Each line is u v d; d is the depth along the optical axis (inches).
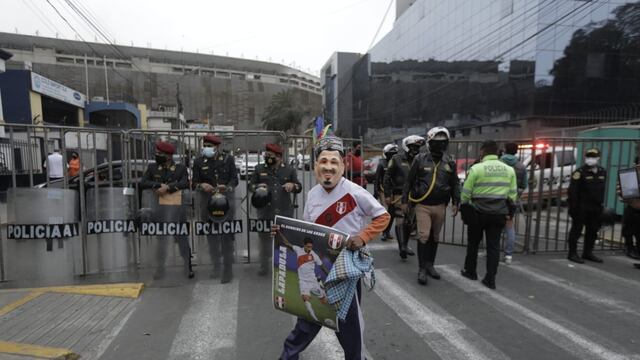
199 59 4507.9
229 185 206.4
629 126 351.3
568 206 242.1
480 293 185.6
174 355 127.1
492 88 1422.2
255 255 232.1
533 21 1214.9
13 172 194.7
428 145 201.5
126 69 3887.8
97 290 181.2
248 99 4542.3
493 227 190.5
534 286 195.2
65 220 198.4
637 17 1206.3
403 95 2288.4
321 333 142.3
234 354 128.1
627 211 247.4
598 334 142.5
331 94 3587.6
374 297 180.5
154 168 205.8
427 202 199.2
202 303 171.8
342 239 96.7
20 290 181.6
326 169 101.5
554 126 1226.6
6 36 3572.8
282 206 213.2
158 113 2028.8
